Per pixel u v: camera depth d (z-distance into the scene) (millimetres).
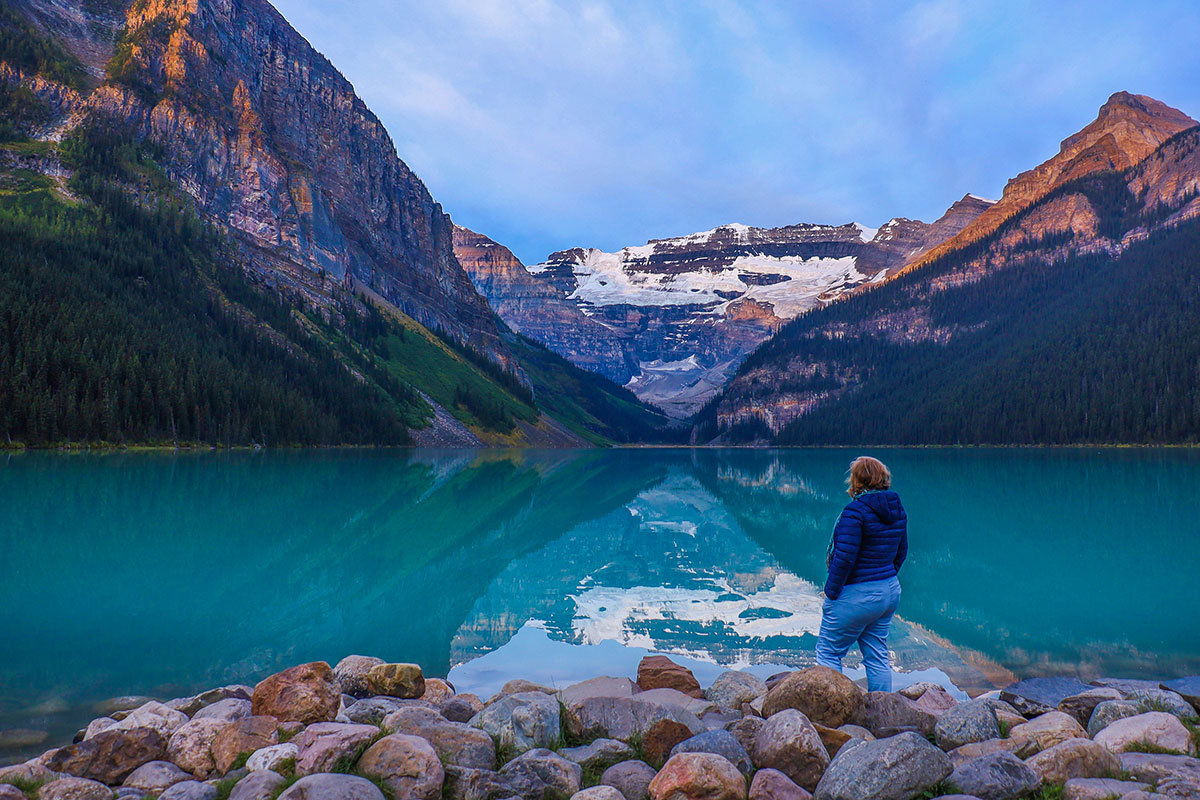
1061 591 12664
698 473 62219
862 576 6965
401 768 4891
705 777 4785
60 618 10055
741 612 11680
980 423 152750
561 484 45031
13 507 23047
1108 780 4621
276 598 11648
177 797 4742
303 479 40531
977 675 8312
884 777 4633
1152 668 8438
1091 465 62812
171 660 8375
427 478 46125
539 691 7414
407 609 11477
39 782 4953
